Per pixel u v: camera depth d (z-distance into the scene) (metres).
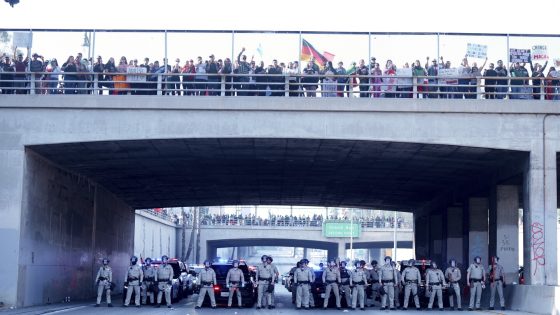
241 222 90.31
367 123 28.86
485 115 28.97
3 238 27.80
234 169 37.22
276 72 29.92
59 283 33.38
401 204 53.19
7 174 28.19
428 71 30.00
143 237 65.62
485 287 33.19
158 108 28.55
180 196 48.75
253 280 31.94
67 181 34.62
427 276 30.22
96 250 40.78
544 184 28.67
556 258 28.39
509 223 33.62
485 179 35.75
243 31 29.94
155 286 30.64
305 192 47.94
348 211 118.19
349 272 31.42
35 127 28.44
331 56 29.97
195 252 87.19
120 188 43.16
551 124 28.91
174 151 31.48
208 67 29.88
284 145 30.30
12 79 30.12
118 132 28.53
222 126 28.67
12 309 26.98
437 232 48.94
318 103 28.77
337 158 33.38
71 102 28.44
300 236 89.25
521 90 30.45
